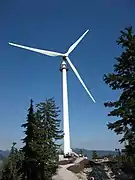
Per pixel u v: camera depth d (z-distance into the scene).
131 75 29.48
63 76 80.38
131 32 30.67
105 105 29.75
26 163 52.69
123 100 29.52
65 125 78.06
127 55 30.31
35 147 52.34
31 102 57.56
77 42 81.50
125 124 28.50
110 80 30.03
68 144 76.81
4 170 46.38
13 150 50.62
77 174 61.62
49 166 53.56
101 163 67.12
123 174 56.31
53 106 57.97
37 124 56.00
